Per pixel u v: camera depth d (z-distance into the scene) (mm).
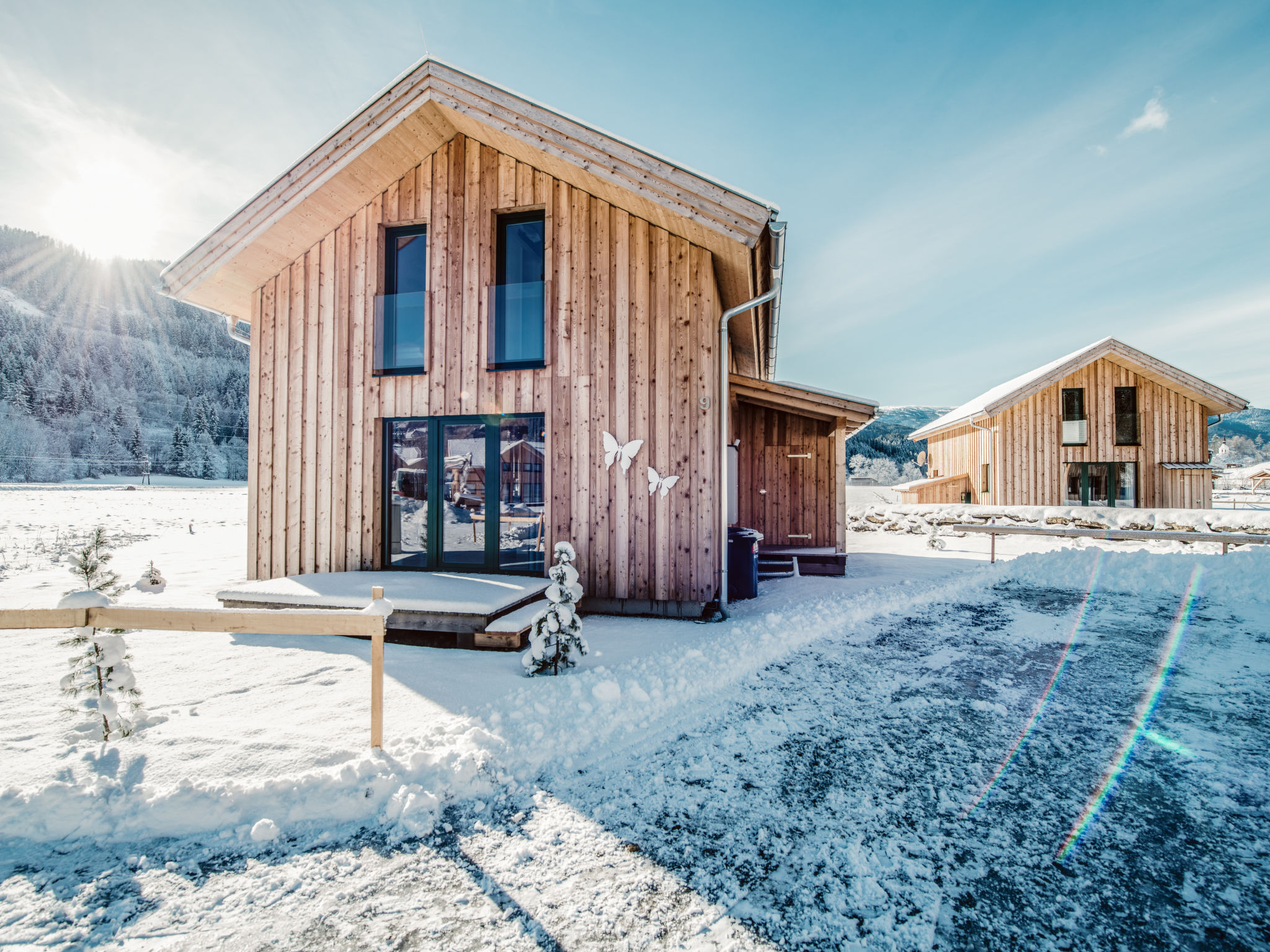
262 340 7742
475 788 2863
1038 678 4477
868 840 2475
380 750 3107
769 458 10656
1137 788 2891
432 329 7344
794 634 5676
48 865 2350
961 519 17000
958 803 2770
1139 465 17406
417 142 7160
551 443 6969
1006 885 2201
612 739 3434
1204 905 2098
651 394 6734
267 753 3125
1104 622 6125
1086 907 2084
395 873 2291
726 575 6766
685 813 2678
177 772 2922
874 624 6195
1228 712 3783
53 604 6680
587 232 6973
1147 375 17297
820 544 10438
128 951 1928
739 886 2199
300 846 2455
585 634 5770
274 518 7613
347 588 5992
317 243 7668
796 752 3277
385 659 4824
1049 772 3057
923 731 3559
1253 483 32000
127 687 3270
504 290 7363
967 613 6656
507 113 6480
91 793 2727
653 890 2180
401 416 7355
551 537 6926
